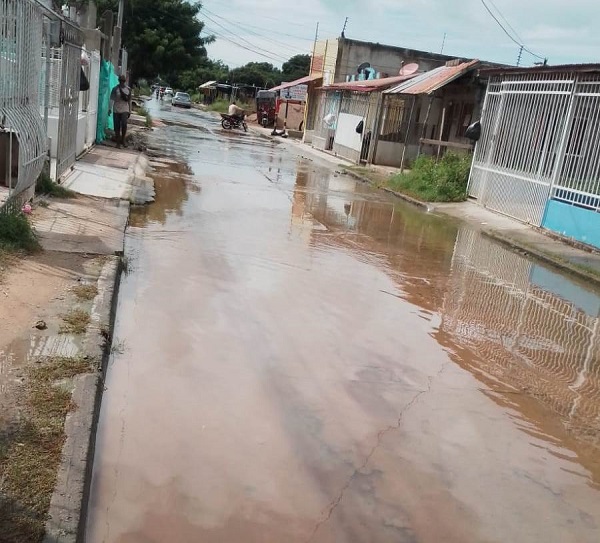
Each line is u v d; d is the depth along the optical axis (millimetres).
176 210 10367
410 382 5059
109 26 19375
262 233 9531
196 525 3148
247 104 56875
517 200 13250
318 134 29797
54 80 12211
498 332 6527
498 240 11625
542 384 5363
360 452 3955
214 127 34406
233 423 4098
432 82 19203
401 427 4324
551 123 12188
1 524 2734
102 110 16781
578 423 4734
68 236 7332
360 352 5520
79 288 5656
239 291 6664
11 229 6316
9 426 3445
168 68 42500
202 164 17156
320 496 3480
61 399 3807
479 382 5238
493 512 3523
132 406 4145
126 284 6406
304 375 4926
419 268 8758
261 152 23797
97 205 9406
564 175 11773
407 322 6457
